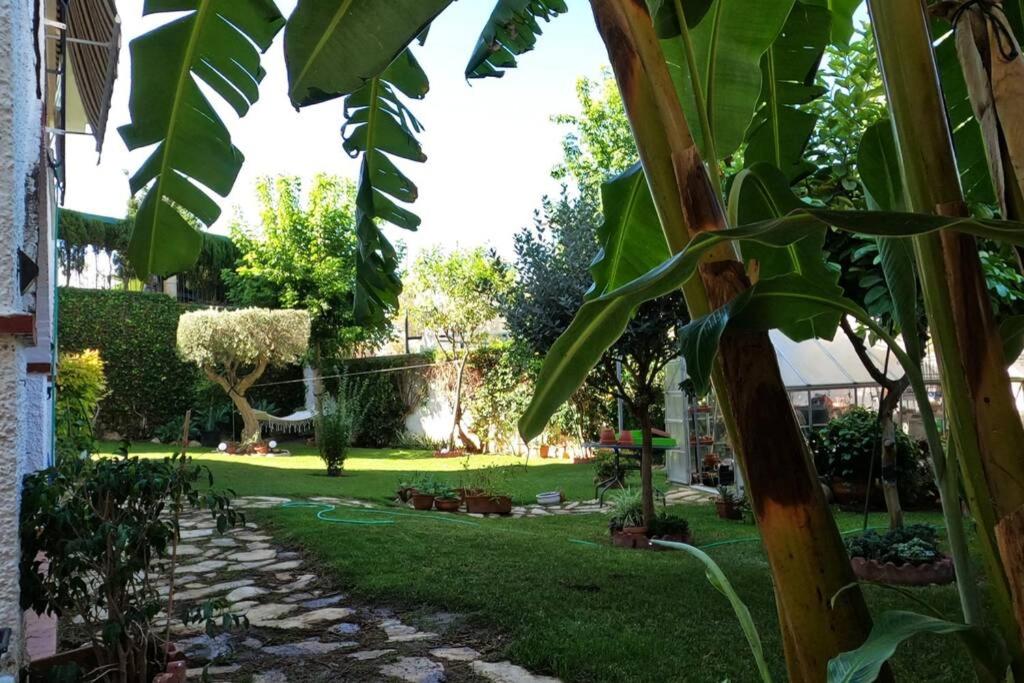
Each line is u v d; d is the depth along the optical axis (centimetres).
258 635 389
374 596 452
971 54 92
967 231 73
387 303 246
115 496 276
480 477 1005
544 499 973
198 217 202
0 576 186
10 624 187
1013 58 89
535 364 1130
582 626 374
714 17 162
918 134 85
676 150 95
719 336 83
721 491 845
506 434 1641
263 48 177
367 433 1914
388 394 1898
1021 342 102
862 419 863
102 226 1795
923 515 781
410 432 1872
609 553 581
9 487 187
